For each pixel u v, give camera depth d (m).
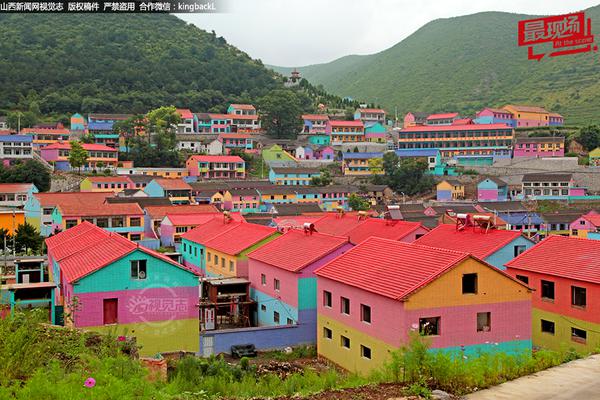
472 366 19.69
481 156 144.38
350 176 141.12
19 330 16.72
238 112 170.88
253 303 44.16
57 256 39.59
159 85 184.12
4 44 185.50
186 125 160.25
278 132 167.88
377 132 169.25
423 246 31.75
